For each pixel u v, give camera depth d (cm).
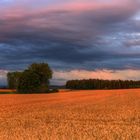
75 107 4209
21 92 10812
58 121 2661
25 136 1853
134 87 15112
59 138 1783
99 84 15138
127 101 5403
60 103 5216
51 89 11338
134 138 1778
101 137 1811
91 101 5606
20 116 3136
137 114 3083
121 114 3091
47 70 10856
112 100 5800
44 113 3400
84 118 2848
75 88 15188
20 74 10962
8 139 1781
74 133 1947
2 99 6931
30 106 4619
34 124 2481
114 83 15088
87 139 1752
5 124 2503
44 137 1806
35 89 10794
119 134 1895
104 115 3047
